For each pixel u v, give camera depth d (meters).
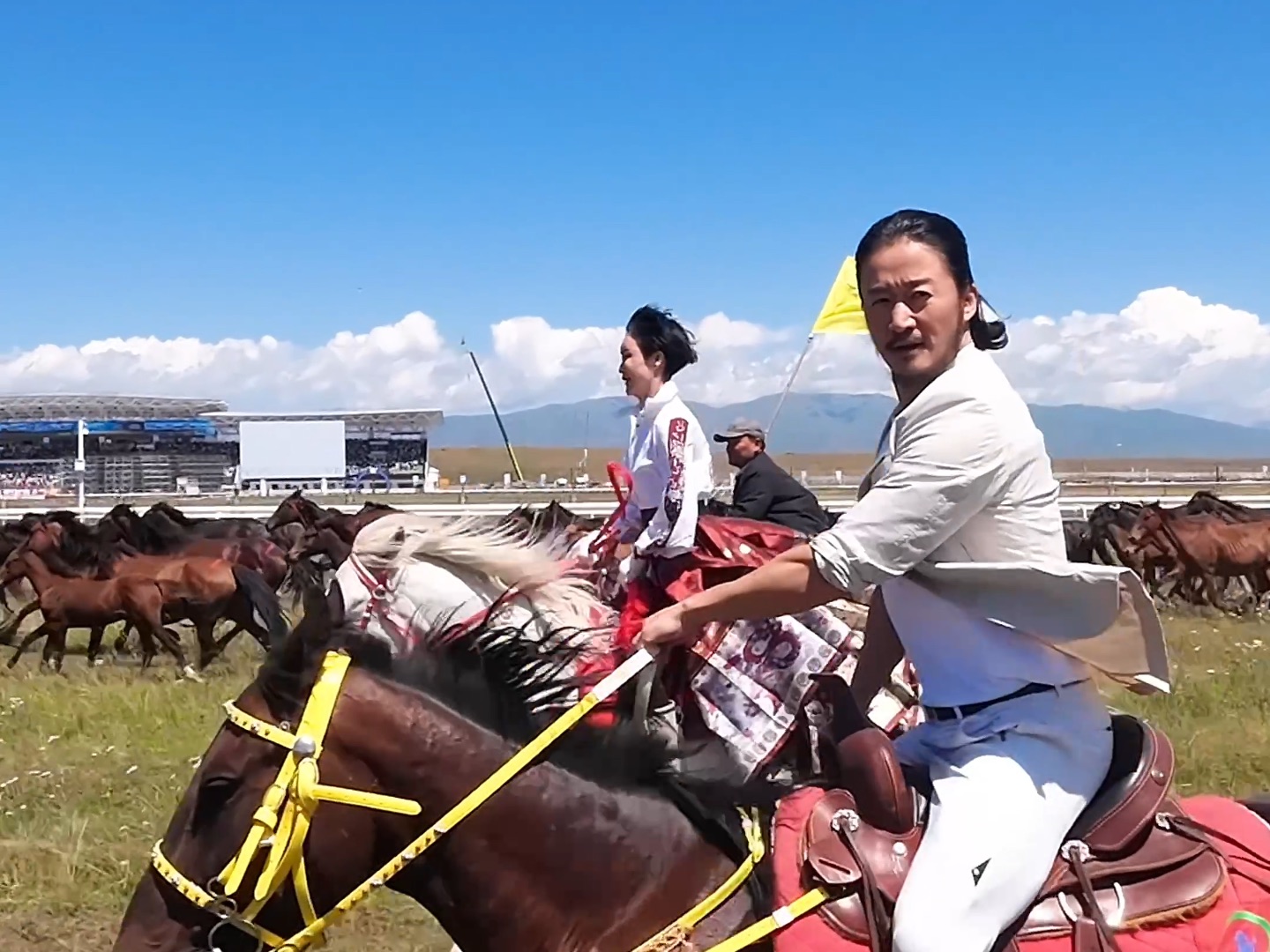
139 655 14.46
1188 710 9.72
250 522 16.89
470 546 3.71
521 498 30.86
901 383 2.81
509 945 2.71
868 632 3.17
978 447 2.62
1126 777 2.69
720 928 2.68
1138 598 2.58
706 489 5.58
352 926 5.94
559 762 2.79
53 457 57.53
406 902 6.20
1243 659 12.27
